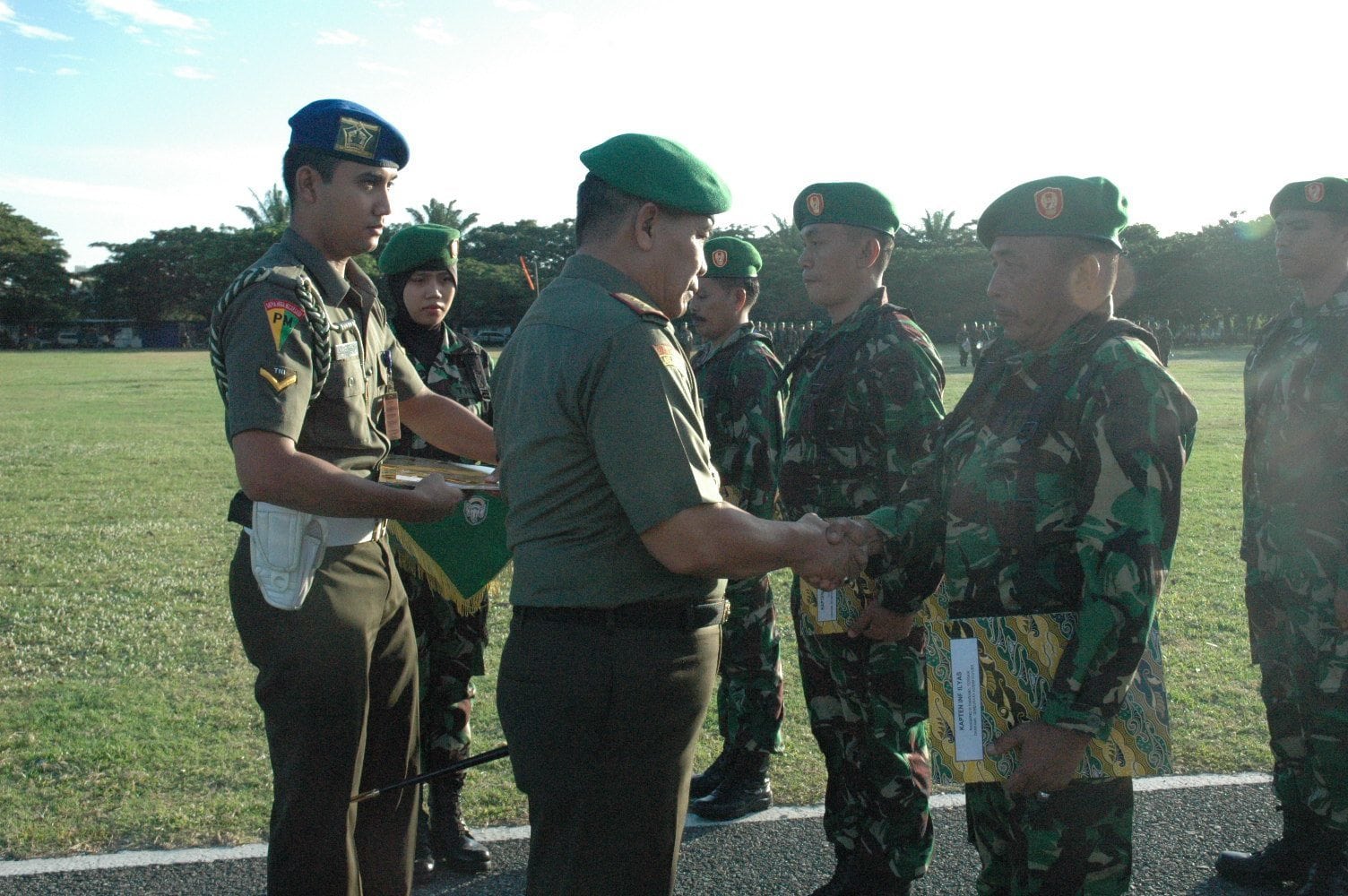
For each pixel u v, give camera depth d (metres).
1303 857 3.25
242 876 3.29
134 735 4.40
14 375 35.25
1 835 3.52
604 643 2.03
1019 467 2.19
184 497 10.19
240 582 2.55
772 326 42.84
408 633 2.87
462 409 3.27
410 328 3.82
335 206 2.55
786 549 2.14
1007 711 2.15
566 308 2.06
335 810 2.58
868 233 3.31
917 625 3.14
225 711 4.68
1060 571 2.17
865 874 3.17
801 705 4.94
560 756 2.06
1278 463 3.28
